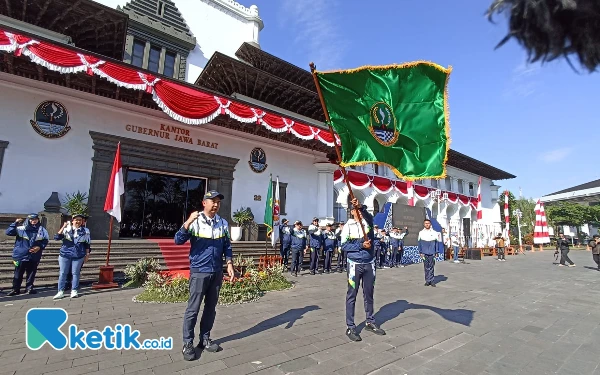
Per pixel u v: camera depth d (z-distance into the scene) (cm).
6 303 632
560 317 610
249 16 2069
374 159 438
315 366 370
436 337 479
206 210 436
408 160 444
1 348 405
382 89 460
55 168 1091
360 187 2098
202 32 1864
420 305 683
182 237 411
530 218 4762
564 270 1442
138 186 1340
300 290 829
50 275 832
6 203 998
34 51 885
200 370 354
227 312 600
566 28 122
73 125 1141
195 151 1396
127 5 1608
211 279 417
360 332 493
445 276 1163
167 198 1412
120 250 1034
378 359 393
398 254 1578
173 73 1725
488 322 566
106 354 395
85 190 1136
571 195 4947
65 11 1230
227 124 1484
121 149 1220
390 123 454
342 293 799
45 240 737
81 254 708
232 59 1430
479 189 2792
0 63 991
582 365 388
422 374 356
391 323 545
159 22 1669
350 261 493
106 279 800
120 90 1175
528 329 530
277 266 946
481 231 2709
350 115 451
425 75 450
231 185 1504
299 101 1836
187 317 397
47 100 1102
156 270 873
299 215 1739
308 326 519
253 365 369
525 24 128
